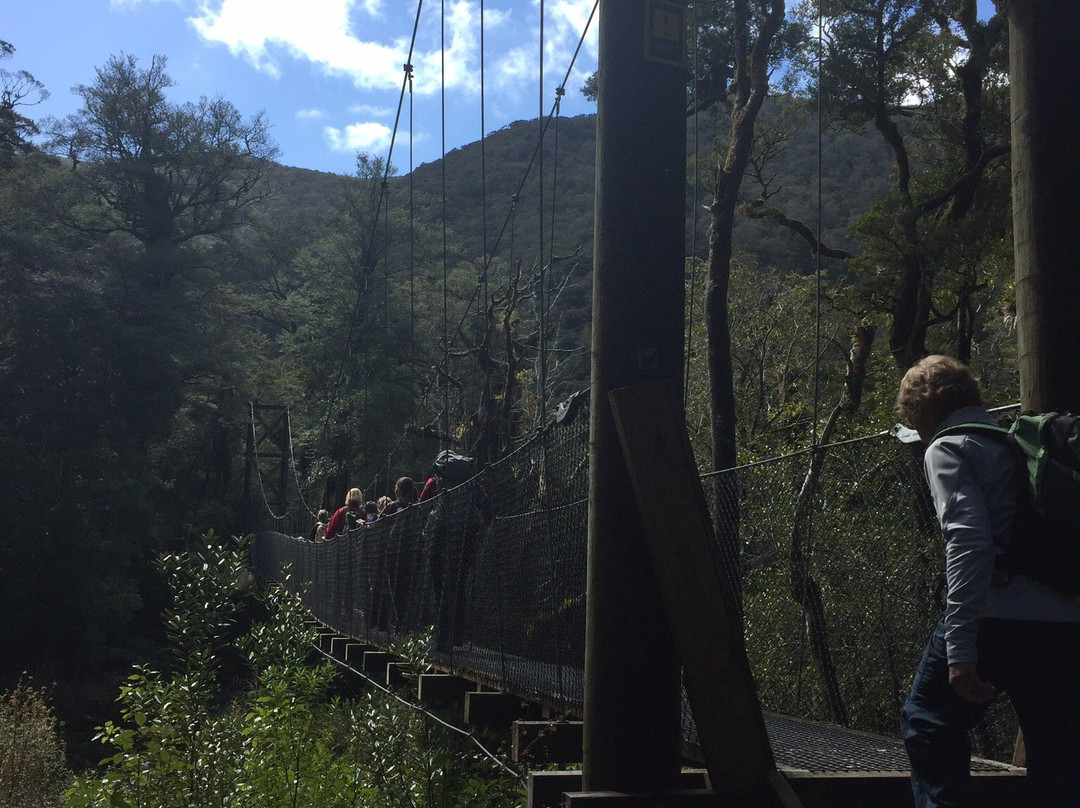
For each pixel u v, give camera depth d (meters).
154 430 32.81
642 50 2.53
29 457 29.11
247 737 5.03
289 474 37.22
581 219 52.00
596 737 2.42
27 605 27.95
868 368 15.70
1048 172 2.99
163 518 33.47
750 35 13.36
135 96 37.06
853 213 32.31
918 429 2.13
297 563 16.69
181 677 4.82
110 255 34.47
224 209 39.91
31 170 35.78
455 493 6.59
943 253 12.35
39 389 30.94
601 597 2.45
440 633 6.43
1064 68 2.99
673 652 2.42
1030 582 1.88
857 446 4.60
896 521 4.25
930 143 15.38
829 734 3.84
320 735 5.61
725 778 2.31
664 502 2.36
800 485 5.25
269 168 40.81
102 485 29.09
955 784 2.02
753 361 17.94
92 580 28.12
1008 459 1.93
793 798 2.28
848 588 4.59
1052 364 2.95
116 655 27.69
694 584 2.33
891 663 4.25
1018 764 3.03
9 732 11.91
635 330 2.46
